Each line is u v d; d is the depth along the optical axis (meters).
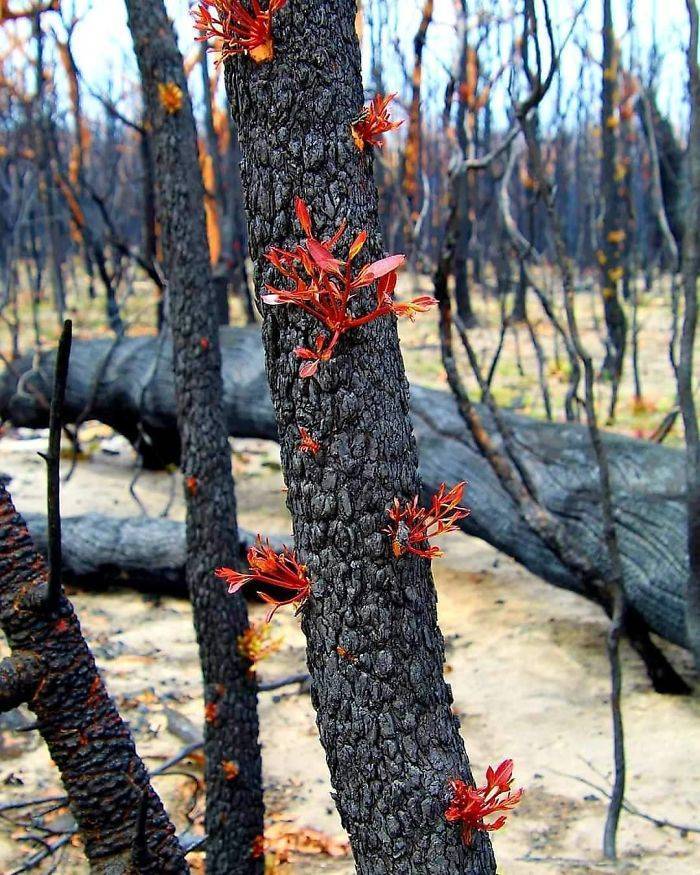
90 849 1.78
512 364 13.98
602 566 4.56
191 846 3.14
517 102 3.80
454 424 5.64
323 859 3.45
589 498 4.73
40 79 12.02
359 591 1.44
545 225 14.17
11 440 9.54
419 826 1.45
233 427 7.25
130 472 8.46
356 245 1.22
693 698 4.52
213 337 3.10
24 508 7.11
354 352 1.39
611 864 3.29
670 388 11.94
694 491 3.14
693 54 2.79
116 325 13.95
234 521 3.12
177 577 5.81
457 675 4.86
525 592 5.89
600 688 4.67
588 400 3.48
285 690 4.77
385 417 1.42
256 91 1.38
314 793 3.88
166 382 7.54
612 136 10.91
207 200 11.71
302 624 1.51
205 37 1.37
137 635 5.37
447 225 3.92
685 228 2.95
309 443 1.40
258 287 1.45
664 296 18.50
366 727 1.46
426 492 5.48
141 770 1.82
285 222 1.39
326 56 1.37
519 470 4.34
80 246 20.98
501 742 4.19
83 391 7.96
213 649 3.04
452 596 5.90
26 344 14.72
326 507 1.42
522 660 4.99
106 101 10.81
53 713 1.73
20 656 1.71
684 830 3.33
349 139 1.38
